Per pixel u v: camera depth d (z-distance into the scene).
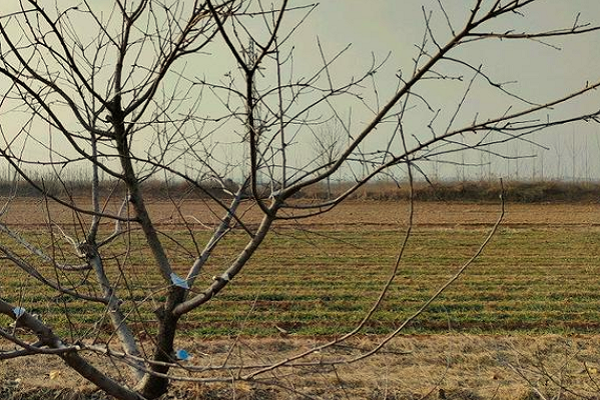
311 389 6.25
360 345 7.97
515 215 33.31
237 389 6.00
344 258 16.80
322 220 29.05
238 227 3.88
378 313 10.57
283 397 5.98
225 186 3.71
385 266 15.61
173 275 3.60
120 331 4.13
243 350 7.71
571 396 6.24
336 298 11.77
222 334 8.96
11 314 3.30
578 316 10.66
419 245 20.16
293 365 3.14
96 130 3.51
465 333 9.21
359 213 33.56
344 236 22.27
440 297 11.91
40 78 2.99
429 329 9.69
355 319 10.06
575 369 7.45
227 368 3.22
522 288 12.97
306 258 16.52
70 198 3.69
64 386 6.15
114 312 4.04
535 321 10.11
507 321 10.04
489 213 34.50
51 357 7.07
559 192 44.31
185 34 3.30
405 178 2.86
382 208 36.97
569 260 17.08
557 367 7.40
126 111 3.55
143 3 3.58
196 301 3.73
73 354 3.46
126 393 3.74
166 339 3.91
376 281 13.53
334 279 13.67
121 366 6.49
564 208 38.78
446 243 20.75
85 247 4.12
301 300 11.52
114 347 6.88
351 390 6.38
